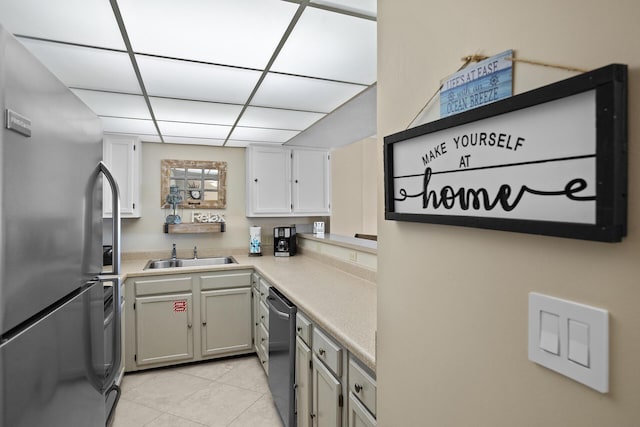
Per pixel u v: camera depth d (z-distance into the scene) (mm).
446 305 686
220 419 2184
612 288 416
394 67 860
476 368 614
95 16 1258
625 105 398
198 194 3527
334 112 2406
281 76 1799
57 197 887
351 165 4930
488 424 589
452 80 664
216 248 3598
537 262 506
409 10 805
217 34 1387
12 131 694
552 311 484
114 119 2568
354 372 1269
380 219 916
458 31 659
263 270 2748
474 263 620
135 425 2119
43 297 810
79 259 1023
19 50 720
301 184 3607
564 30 470
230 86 1930
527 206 499
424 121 747
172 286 2873
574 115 438
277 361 2178
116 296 1220
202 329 2963
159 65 1667
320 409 1576
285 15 1264
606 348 421
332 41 1445
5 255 667
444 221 655
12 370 685
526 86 525
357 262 2494
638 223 391
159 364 2844
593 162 416
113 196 1229
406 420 812
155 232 3414
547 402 493
